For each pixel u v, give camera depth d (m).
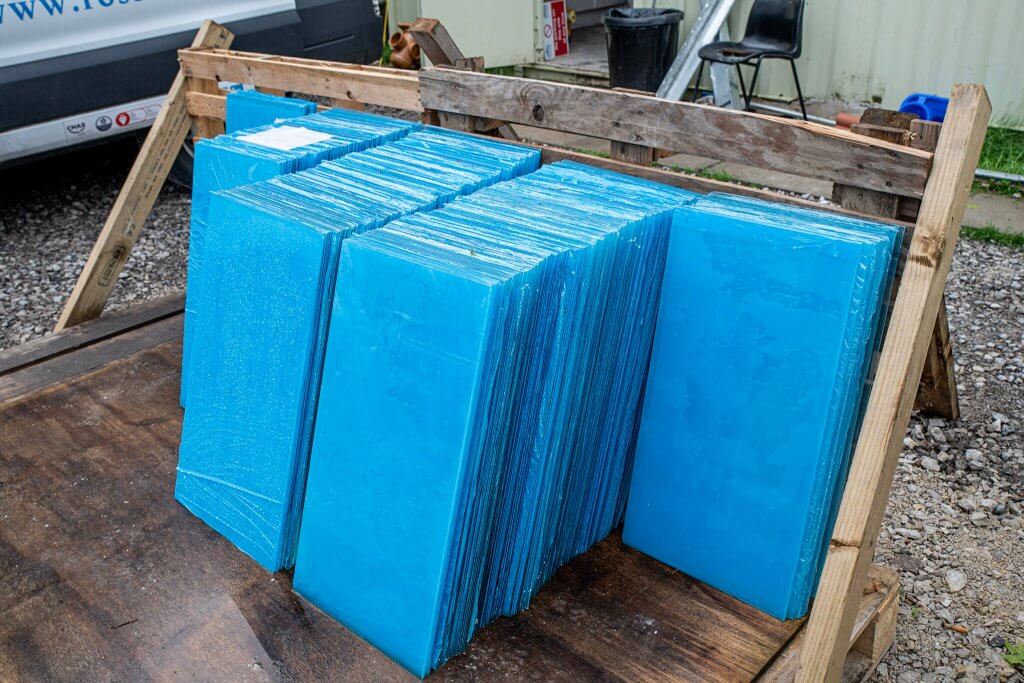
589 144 6.62
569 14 8.99
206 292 2.38
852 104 6.92
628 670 1.90
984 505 3.13
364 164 2.58
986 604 2.70
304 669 1.92
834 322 1.81
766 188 5.71
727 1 6.68
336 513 2.02
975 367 4.00
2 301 4.72
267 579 2.18
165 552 2.27
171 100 3.63
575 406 2.01
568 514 2.16
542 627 2.02
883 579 2.22
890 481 1.77
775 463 1.94
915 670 2.47
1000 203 5.59
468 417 1.74
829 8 6.75
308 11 5.75
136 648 1.98
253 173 2.64
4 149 4.70
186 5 5.19
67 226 5.63
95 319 3.50
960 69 6.36
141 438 2.74
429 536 1.83
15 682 1.90
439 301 1.76
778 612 2.01
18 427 2.78
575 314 1.91
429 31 2.89
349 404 1.97
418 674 1.89
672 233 2.02
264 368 2.18
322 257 2.02
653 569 2.19
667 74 6.80
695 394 2.05
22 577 2.19
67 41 4.75
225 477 2.31
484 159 2.62
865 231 1.84
